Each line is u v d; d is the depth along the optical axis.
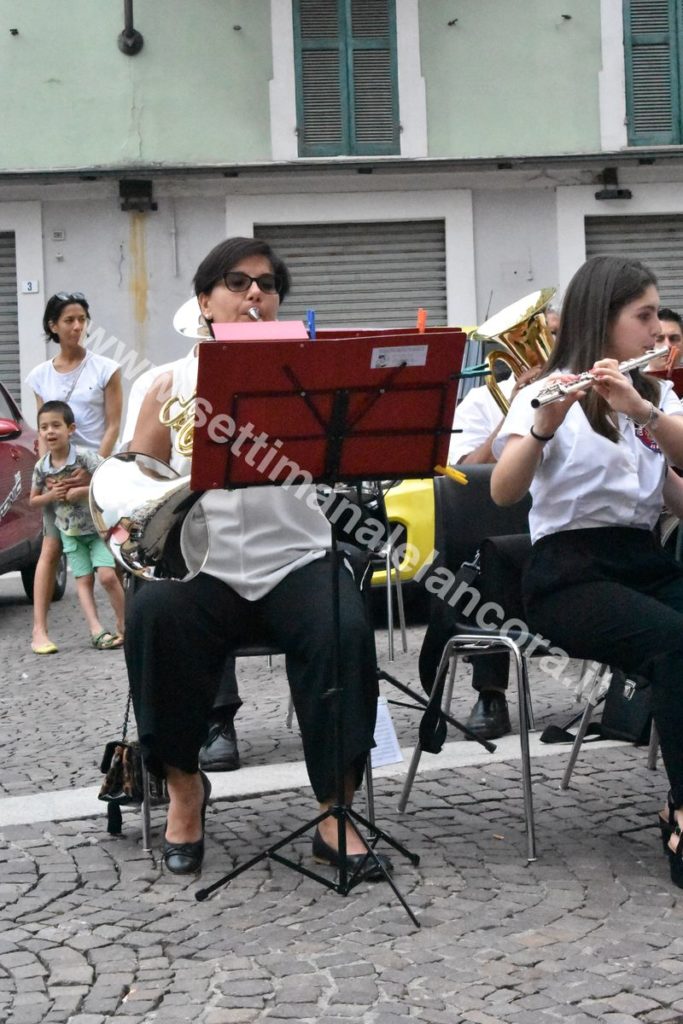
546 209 22.16
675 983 4.92
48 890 5.90
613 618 5.90
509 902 5.68
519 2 22.09
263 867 6.12
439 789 7.21
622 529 6.16
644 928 5.40
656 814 6.74
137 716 6.04
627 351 6.10
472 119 22.25
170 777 6.11
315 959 5.17
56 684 10.61
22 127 21.59
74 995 4.91
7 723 9.27
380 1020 4.66
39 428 12.03
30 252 21.66
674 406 6.26
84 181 21.55
